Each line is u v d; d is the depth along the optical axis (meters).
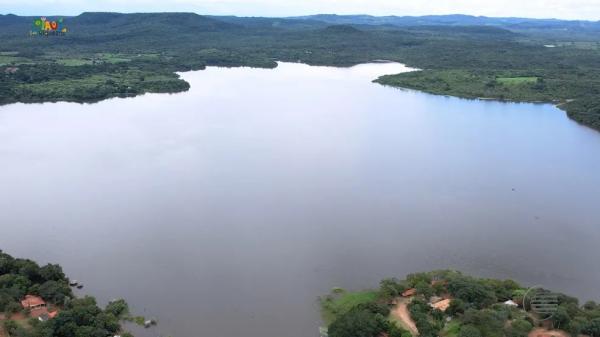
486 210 141.50
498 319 84.88
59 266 103.69
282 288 102.50
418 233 127.06
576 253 119.50
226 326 90.25
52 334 80.44
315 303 97.62
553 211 141.88
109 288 101.62
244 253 116.00
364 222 132.38
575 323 84.06
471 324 84.44
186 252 116.06
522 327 83.69
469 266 112.75
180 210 137.12
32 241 120.00
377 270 109.81
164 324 90.44
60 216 132.50
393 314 89.75
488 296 92.50
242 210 137.75
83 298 95.38
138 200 142.88
